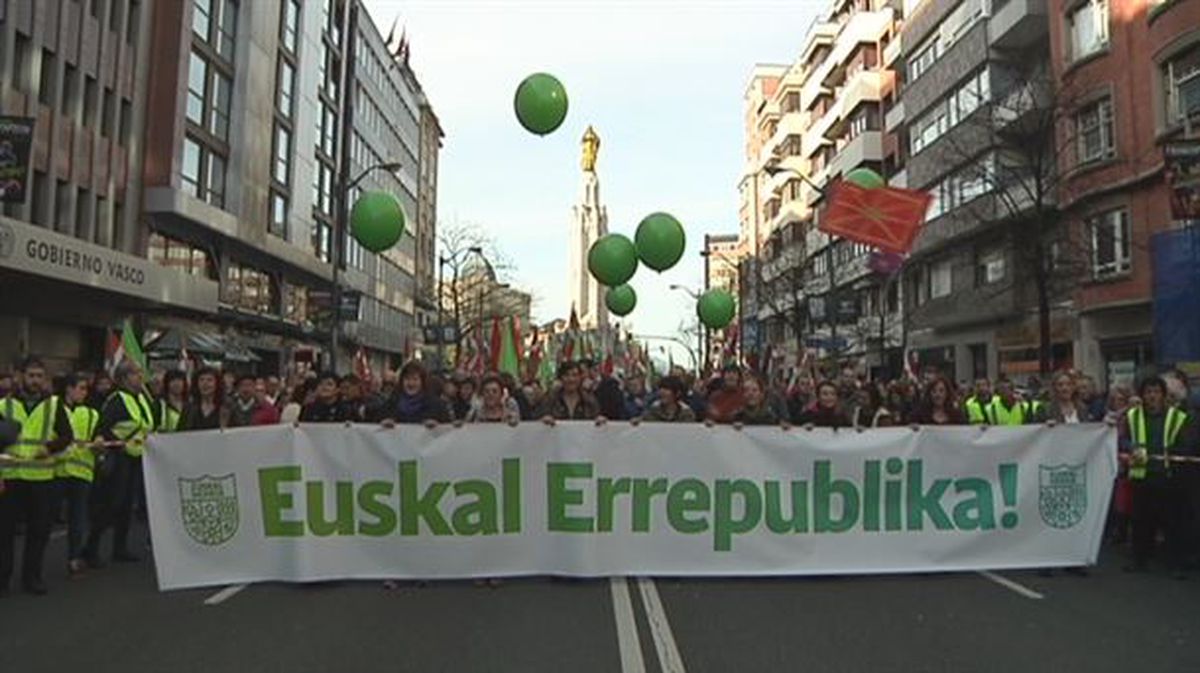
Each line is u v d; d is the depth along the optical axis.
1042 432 8.87
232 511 8.18
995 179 26.55
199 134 35.09
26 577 8.01
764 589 8.09
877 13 52.81
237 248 39.66
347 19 57.31
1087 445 8.90
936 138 38.38
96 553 9.18
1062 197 27.22
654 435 8.46
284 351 45.53
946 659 6.08
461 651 6.22
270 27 41.56
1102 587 8.29
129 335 13.55
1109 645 6.42
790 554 8.53
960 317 35.75
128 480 9.40
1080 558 8.83
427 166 94.19
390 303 73.81
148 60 32.78
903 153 46.44
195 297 32.53
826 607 7.46
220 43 37.19
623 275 15.71
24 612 7.32
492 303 77.62
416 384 8.90
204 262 36.94
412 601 7.67
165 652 6.22
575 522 8.36
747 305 72.62
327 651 6.23
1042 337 22.89
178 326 34.03
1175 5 23.08
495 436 8.37
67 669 5.85
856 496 8.62
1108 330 26.27
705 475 8.48
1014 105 28.05
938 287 39.69
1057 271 26.06
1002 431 8.81
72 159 27.91
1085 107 26.48
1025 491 8.80
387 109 72.31
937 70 38.22
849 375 13.08
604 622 6.96
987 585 8.32
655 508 8.44
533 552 8.35
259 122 40.28
